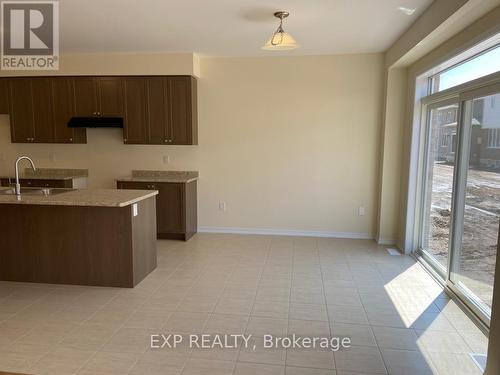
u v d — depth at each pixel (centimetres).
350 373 229
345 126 528
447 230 383
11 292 349
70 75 535
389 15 352
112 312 308
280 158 547
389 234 515
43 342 262
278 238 540
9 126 589
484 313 288
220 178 564
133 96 532
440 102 402
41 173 595
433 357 246
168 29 404
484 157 298
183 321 294
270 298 337
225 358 244
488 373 214
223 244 509
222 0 318
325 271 407
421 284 370
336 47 481
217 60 541
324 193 544
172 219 521
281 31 346
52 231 364
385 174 506
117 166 580
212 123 554
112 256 359
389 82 489
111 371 230
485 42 282
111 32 415
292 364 238
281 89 535
